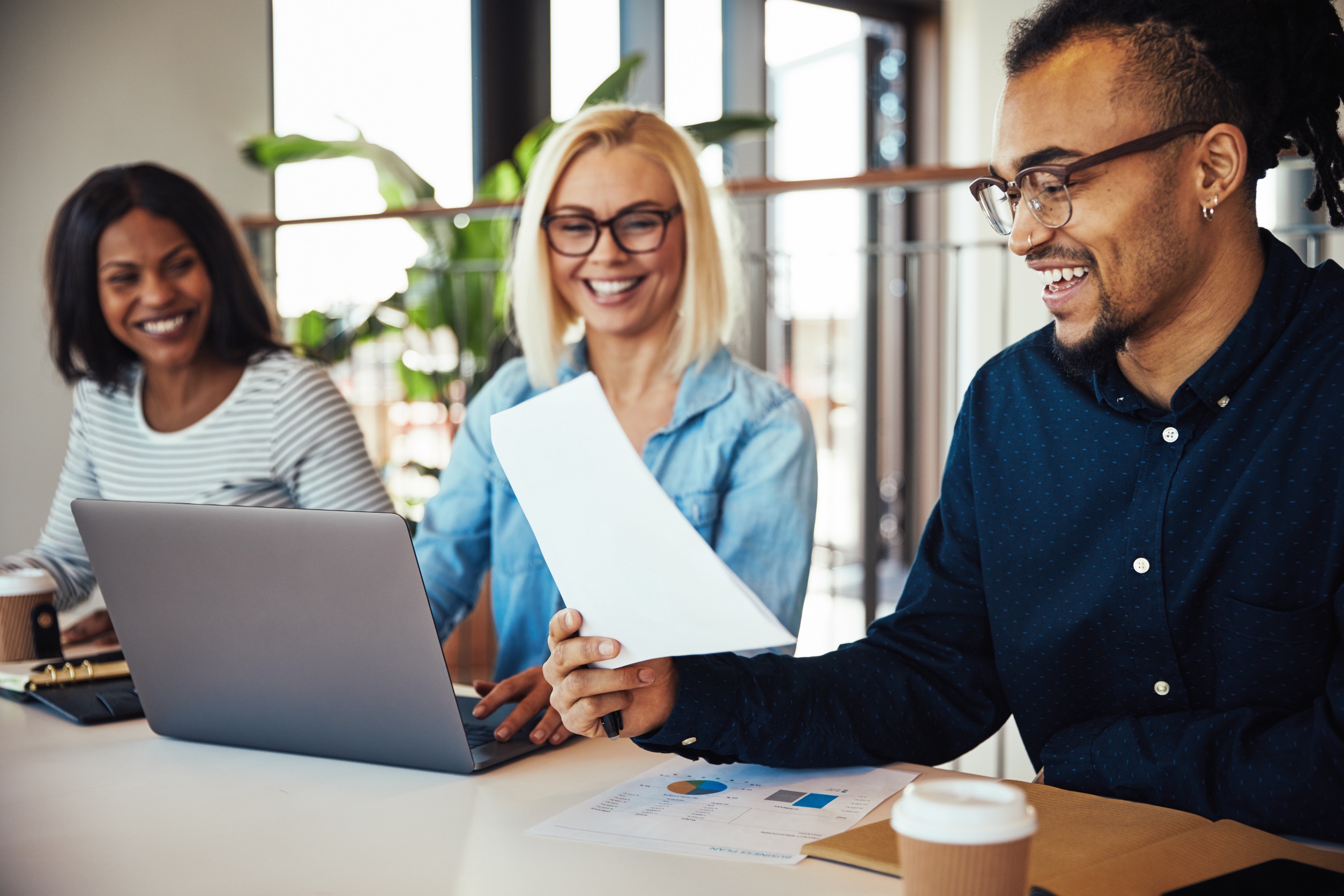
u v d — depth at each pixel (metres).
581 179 1.64
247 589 1.02
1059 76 0.97
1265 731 0.92
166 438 1.90
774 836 0.85
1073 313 1.00
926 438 5.08
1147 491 1.06
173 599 1.06
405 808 0.92
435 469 3.77
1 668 1.40
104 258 1.81
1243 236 1.00
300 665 1.03
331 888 0.76
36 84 3.40
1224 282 1.00
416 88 4.34
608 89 3.77
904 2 4.97
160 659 1.10
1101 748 0.98
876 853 0.79
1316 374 0.99
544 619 1.65
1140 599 1.06
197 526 1.02
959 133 5.01
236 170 3.90
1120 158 0.94
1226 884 0.70
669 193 1.65
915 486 5.10
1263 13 0.96
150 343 1.84
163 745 1.13
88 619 1.63
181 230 1.84
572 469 0.84
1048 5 1.01
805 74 4.94
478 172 4.54
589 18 4.65
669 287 1.66
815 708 1.02
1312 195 1.13
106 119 3.56
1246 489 1.00
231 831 0.87
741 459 1.60
